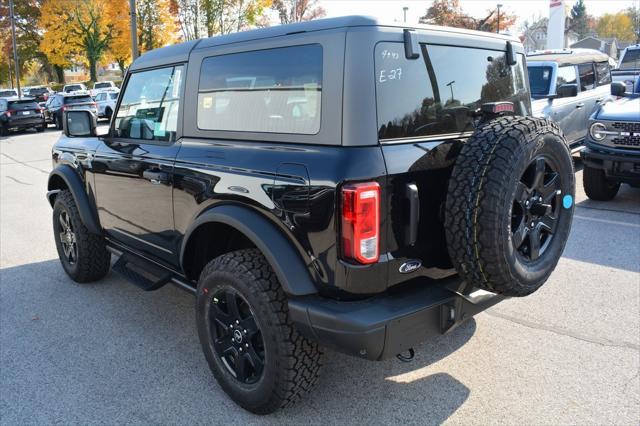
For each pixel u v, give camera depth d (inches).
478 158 98.7
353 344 97.7
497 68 127.8
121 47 1664.6
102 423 117.5
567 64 361.7
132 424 116.9
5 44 2086.6
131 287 197.2
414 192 100.0
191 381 133.3
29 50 2103.8
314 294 104.0
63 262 205.0
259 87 114.6
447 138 110.7
